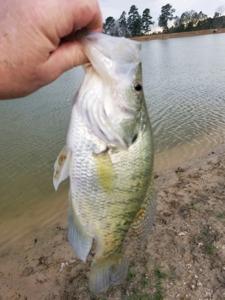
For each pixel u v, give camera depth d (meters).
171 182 1.16
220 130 1.79
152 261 0.76
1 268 0.83
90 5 0.22
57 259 0.83
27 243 0.93
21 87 0.23
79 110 0.24
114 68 0.23
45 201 1.16
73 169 0.24
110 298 0.68
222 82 3.08
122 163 0.25
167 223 0.88
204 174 1.21
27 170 1.40
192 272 0.73
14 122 2.08
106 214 0.26
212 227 0.86
